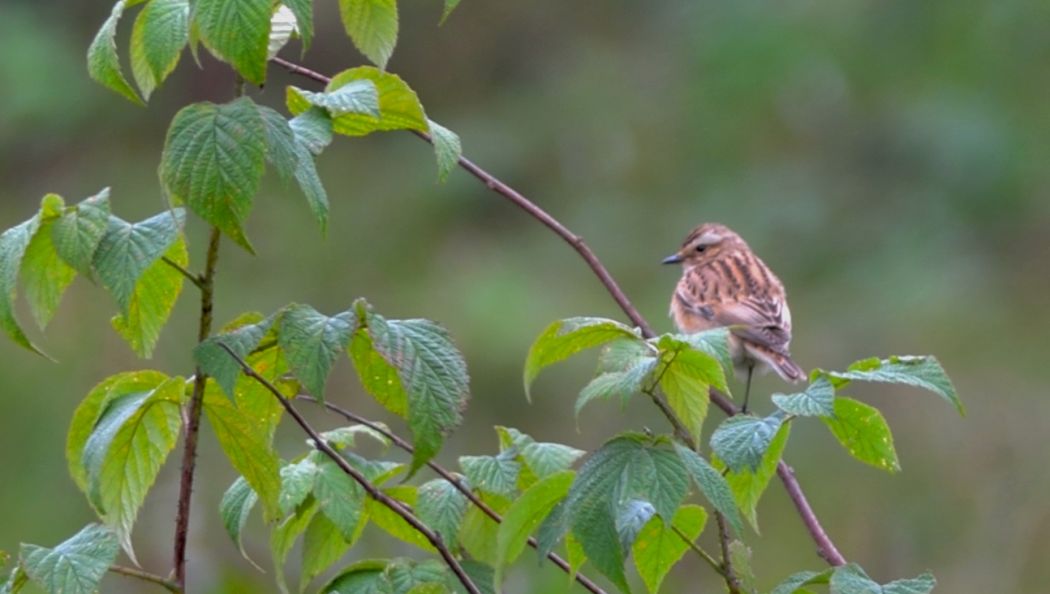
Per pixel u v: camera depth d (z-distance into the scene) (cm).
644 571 422
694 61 1920
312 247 1662
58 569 368
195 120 356
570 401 1483
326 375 367
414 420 366
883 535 1383
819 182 1833
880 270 1759
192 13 357
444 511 431
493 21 2000
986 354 1623
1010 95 1853
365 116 402
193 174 352
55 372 1381
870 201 1831
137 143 1800
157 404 411
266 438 408
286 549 452
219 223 352
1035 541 1377
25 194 1741
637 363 386
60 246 365
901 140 1856
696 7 1959
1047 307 1708
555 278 1709
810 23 1903
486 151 1856
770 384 1420
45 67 1772
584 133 1880
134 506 414
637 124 1888
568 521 365
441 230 1769
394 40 408
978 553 1373
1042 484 1420
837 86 1880
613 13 2009
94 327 1424
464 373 372
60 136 1781
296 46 1786
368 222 1744
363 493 433
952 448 1475
